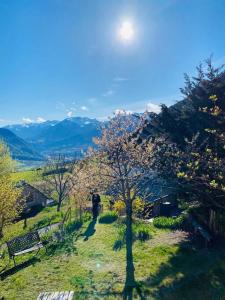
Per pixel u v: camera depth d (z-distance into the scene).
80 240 21.19
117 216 26.66
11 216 32.59
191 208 21.56
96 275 15.56
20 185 62.66
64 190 55.50
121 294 13.57
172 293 13.42
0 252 22.78
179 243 18.94
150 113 19.92
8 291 14.81
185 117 18.72
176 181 16.27
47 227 31.83
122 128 17.17
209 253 17.19
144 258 17.16
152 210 30.67
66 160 64.31
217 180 14.95
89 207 34.12
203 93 17.73
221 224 18.75
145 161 16.28
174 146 17.81
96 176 16.91
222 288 13.56
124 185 17.27
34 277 16.02
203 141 15.81
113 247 19.09
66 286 14.70
